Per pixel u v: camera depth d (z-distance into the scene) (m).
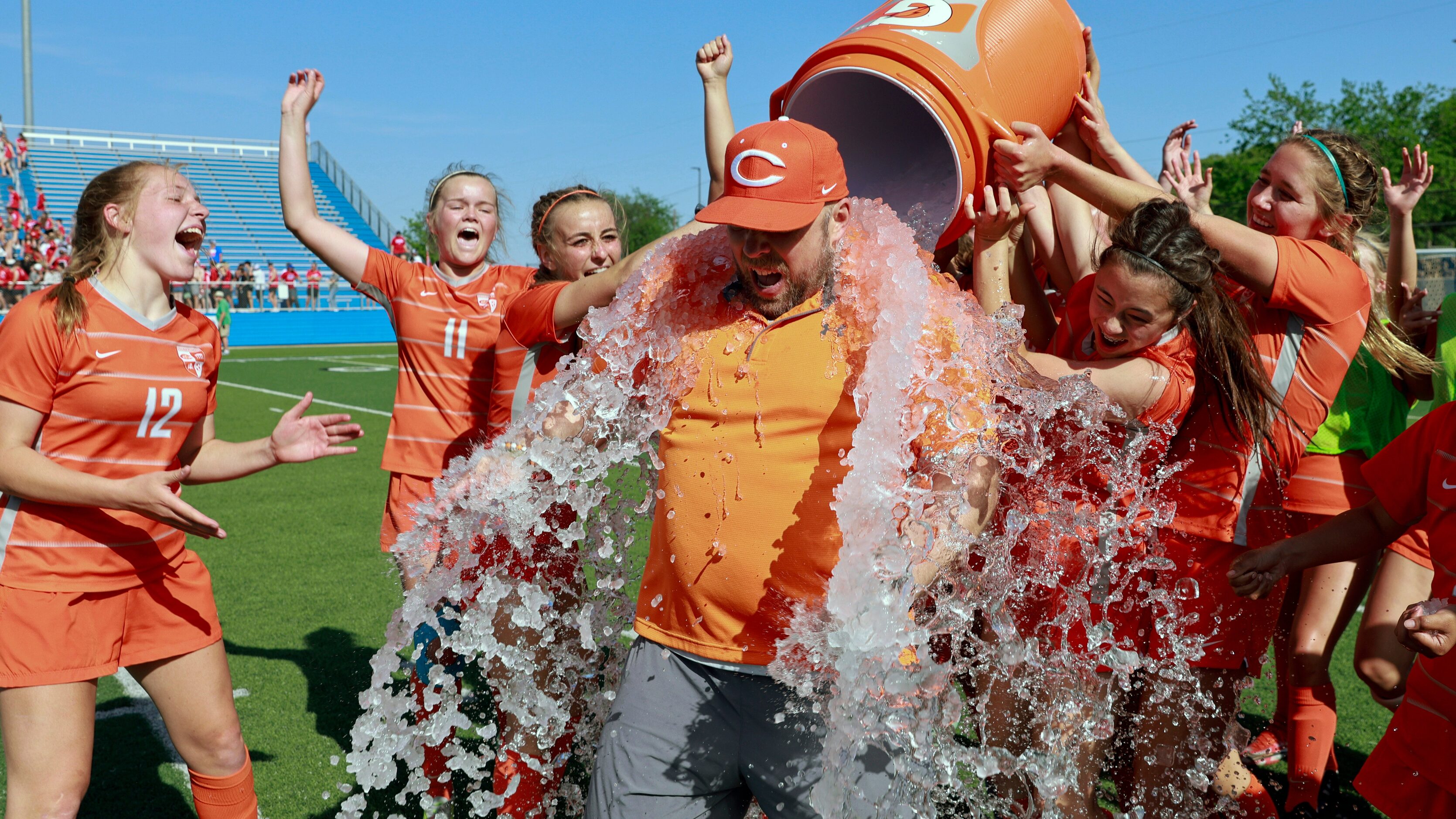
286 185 3.48
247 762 2.74
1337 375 2.62
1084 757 2.56
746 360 2.00
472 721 3.76
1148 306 2.30
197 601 2.63
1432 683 2.16
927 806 2.00
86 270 2.49
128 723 3.97
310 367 21.77
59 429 2.43
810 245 1.93
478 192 3.48
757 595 1.97
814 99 2.75
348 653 4.72
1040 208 3.13
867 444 1.79
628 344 2.17
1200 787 2.62
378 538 6.99
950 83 2.49
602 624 2.57
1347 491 3.23
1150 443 2.48
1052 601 2.59
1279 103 40.19
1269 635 2.73
